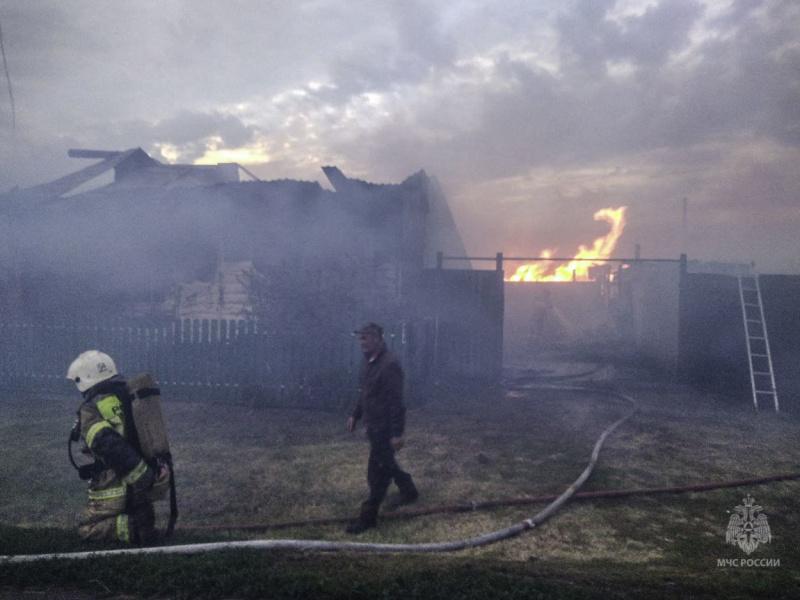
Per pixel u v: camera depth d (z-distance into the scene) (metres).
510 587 2.97
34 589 2.89
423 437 7.93
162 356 10.34
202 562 3.18
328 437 7.92
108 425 3.47
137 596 2.83
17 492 5.75
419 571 3.25
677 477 6.40
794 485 6.22
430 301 12.67
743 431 8.54
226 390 10.06
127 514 3.63
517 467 6.67
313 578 2.96
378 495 4.90
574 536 4.83
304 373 9.74
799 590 3.45
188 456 7.00
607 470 6.54
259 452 7.19
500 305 12.38
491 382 12.34
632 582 3.40
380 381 5.02
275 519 5.15
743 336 11.12
